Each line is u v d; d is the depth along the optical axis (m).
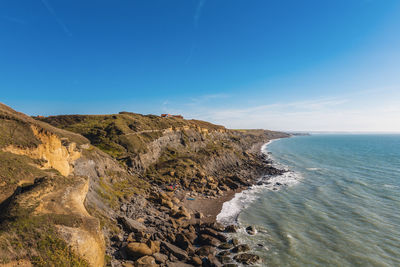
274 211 39.72
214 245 27.72
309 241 29.22
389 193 49.19
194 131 106.75
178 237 27.33
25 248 12.71
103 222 25.27
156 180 51.22
